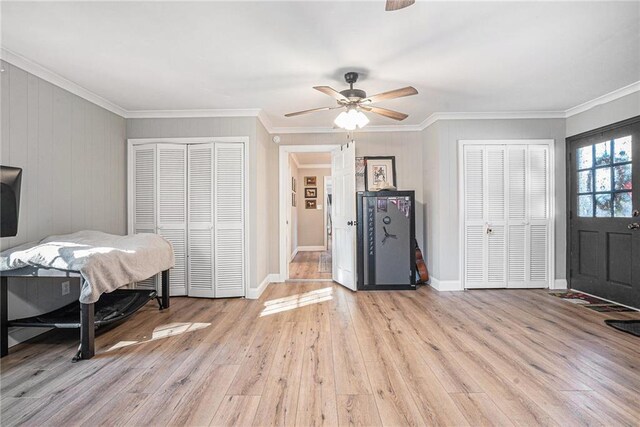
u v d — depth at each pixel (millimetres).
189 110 3984
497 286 4250
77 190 3248
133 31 2250
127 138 4059
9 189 2408
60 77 2982
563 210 4254
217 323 3094
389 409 1732
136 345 2588
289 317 3258
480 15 2096
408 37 2354
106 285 2459
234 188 4023
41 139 2826
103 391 1920
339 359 2314
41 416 1685
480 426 1594
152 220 4047
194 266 4031
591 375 2068
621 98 3447
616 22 2178
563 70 2926
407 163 4859
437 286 4312
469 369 2154
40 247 2436
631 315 3223
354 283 4250
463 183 4219
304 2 1949
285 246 4914
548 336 2703
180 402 1809
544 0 1947
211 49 2508
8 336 2543
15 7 1963
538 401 1793
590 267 3922
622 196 3500
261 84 3201
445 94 3518
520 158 4227
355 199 4277
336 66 2812
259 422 1640
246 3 1957
